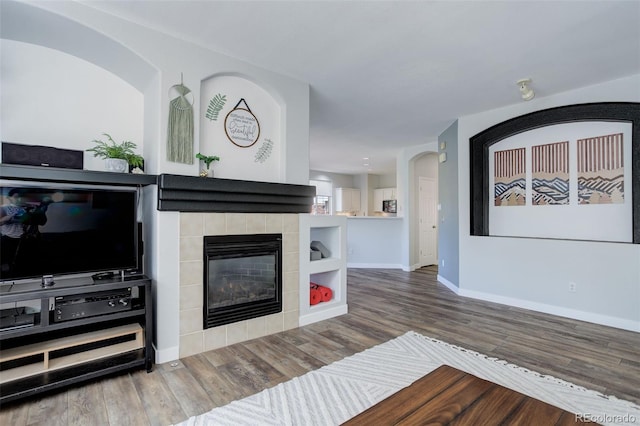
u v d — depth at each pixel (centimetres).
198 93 263
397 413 120
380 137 576
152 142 257
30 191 205
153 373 225
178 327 248
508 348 270
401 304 407
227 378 219
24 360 213
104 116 267
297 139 329
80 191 221
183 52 255
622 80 323
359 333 304
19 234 201
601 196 337
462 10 218
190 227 253
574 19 227
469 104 402
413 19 228
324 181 1035
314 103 398
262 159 312
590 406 189
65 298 205
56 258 212
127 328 240
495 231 421
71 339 216
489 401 127
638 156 311
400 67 302
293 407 187
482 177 429
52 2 201
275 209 304
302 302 326
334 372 228
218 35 250
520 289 394
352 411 183
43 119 243
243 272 290
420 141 608
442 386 137
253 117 306
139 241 251
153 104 255
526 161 392
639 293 311
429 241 736
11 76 233
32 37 228
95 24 217
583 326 325
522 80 328
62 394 198
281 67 301
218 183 261
